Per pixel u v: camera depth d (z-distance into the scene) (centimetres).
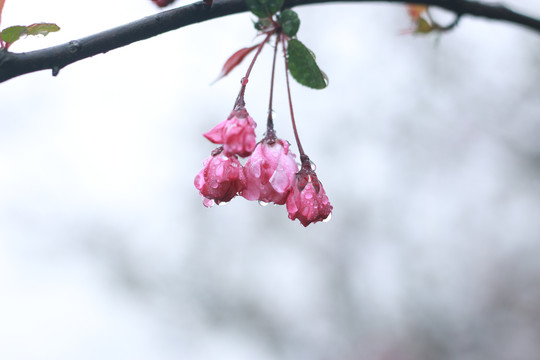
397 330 262
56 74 88
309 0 92
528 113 233
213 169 89
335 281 272
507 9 99
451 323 261
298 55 89
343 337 264
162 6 89
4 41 87
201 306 270
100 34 88
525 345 254
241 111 88
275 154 90
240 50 90
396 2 96
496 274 267
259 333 267
